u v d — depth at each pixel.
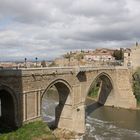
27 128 50.88
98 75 85.62
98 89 117.56
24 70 51.31
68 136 63.47
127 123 77.44
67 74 64.56
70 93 66.69
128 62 115.06
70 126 67.00
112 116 85.88
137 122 78.56
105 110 95.00
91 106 101.19
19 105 50.81
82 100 72.38
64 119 68.00
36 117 54.81
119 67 100.88
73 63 158.25
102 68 88.31
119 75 101.06
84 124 71.19
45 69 56.72
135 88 102.69
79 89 70.44
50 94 129.00
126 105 99.19
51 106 97.06
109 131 69.19
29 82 52.72
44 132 50.38
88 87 76.69
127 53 115.94
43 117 78.81
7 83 48.38
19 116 50.88
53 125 70.31
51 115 81.94
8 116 52.59
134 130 70.38
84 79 73.44
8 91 48.81
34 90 54.00
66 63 164.00
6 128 49.97
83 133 67.44
